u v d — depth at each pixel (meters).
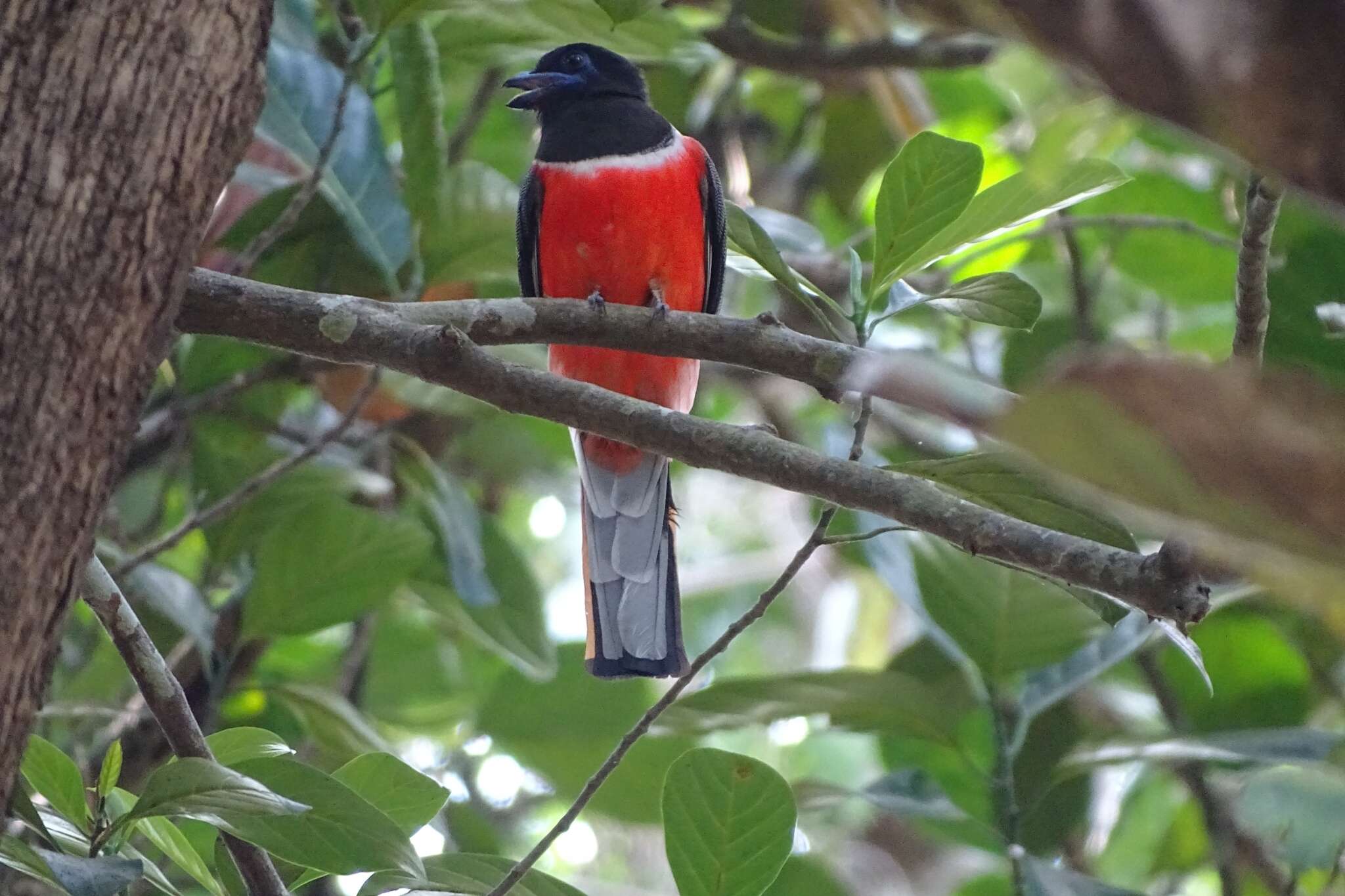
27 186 4.18
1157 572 5.09
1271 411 2.05
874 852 16.17
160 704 5.94
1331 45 2.12
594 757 10.98
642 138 9.01
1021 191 6.52
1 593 4.11
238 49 4.52
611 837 19.27
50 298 4.18
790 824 6.07
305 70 9.32
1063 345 12.29
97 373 4.27
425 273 9.27
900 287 7.20
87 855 5.62
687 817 6.11
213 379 10.30
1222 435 2.06
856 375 2.66
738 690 8.41
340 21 9.40
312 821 5.57
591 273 8.91
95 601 5.90
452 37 9.24
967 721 9.98
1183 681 11.41
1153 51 2.23
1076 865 11.18
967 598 8.85
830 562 19.70
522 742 11.00
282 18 9.72
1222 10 2.17
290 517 9.16
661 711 6.37
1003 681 8.92
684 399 9.29
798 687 8.45
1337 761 7.84
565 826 6.21
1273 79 2.16
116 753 5.86
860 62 11.66
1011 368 12.36
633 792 10.76
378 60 9.56
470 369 6.08
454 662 12.66
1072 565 5.28
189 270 4.57
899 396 2.66
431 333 6.07
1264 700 10.74
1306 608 2.36
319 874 6.43
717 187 9.23
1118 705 12.76
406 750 12.61
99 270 4.25
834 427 12.95
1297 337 7.98
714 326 6.57
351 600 9.34
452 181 9.21
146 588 8.95
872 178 14.19
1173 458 2.09
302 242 9.70
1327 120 2.16
